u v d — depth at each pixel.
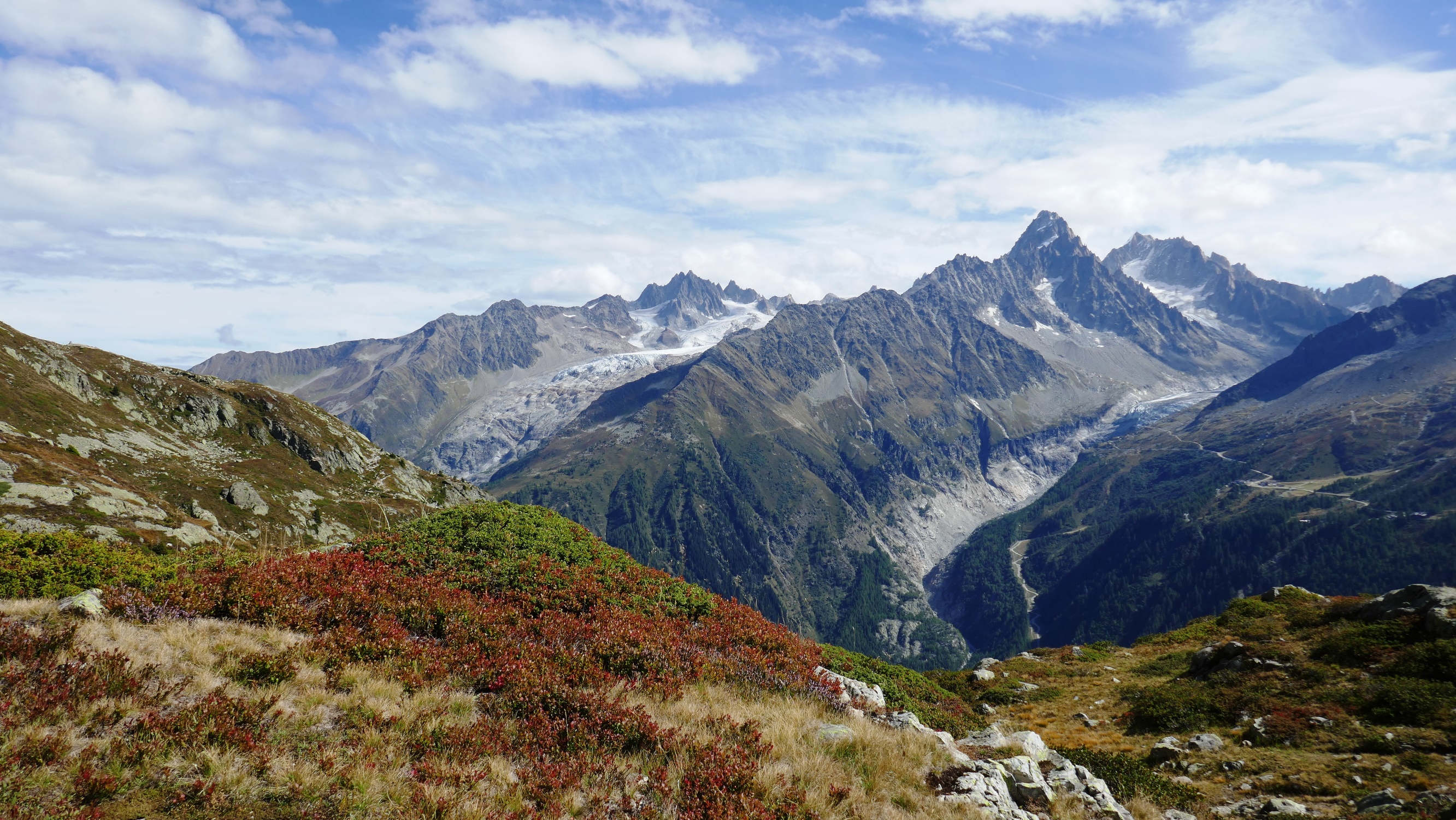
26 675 10.18
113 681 10.47
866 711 18.16
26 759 8.36
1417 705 22.80
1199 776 22.50
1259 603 45.94
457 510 26.27
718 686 16.95
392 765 10.34
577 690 13.98
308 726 11.01
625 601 20.88
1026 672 43.09
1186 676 34.91
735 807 10.62
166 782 8.77
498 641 16.22
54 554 15.45
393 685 13.23
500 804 9.86
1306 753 22.44
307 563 18.78
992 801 12.93
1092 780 16.50
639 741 12.66
